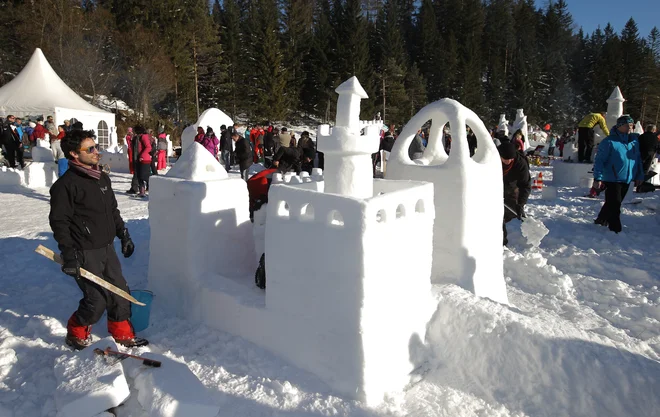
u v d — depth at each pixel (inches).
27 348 130.8
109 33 1451.8
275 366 118.6
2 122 615.5
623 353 116.1
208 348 128.8
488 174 163.3
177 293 150.7
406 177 165.3
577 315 167.6
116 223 141.0
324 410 103.5
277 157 382.9
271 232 120.1
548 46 2792.8
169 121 1353.3
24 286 184.5
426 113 165.9
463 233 155.9
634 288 198.8
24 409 106.1
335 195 107.3
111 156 668.1
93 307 127.6
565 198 419.2
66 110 774.5
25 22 1376.7
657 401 106.7
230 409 104.0
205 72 1721.2
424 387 120.2
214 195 149.5
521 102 2294.5
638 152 281.9
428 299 133.8
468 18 2613.2
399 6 2760.8
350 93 119.7
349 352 107.3
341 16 2151.8
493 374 119.8
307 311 114.7
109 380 102.9
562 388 112.5
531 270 205.3
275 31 2023.9
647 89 2187.5
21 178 489.1
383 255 109.0
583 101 2566.4
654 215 323.3
